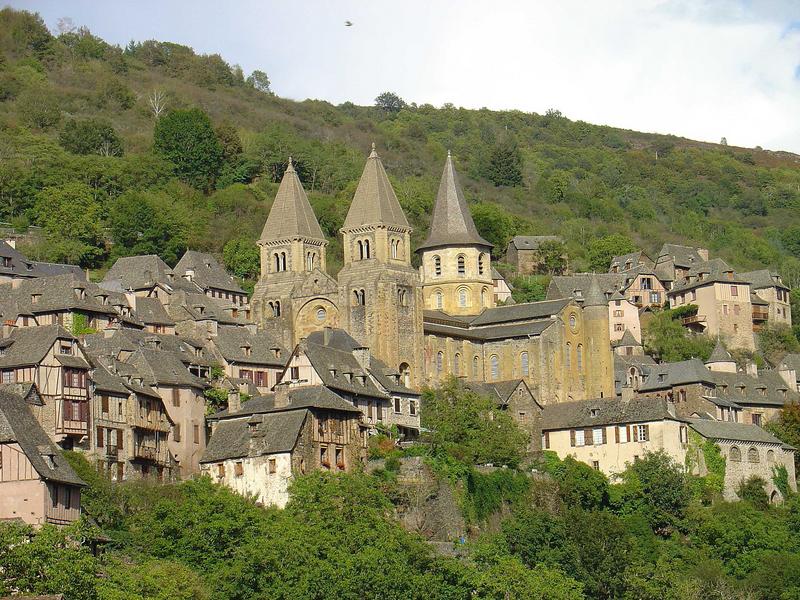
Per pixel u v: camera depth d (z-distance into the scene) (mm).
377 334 196625
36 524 119875
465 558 147125
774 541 167000
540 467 176500
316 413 153500
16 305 178750
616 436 184000
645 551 162000
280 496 147375
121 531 130375
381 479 155125
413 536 135500
